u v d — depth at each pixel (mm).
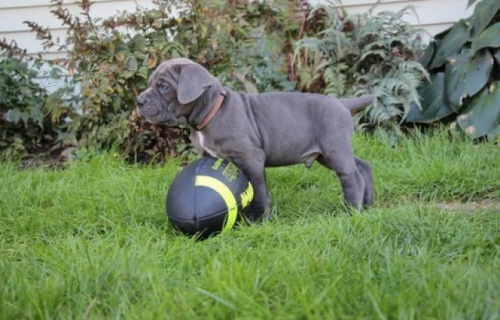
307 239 3059
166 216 3598
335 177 4324
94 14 5887
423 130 5145
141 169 4641
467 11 5570
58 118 5191
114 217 3627
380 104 4977
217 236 3197
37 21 5977
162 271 2752
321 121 3473
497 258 2727
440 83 5086
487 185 4078
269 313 2191
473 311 2170
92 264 2730
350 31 5383
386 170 4352
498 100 4824
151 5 5824
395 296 2283
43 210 3818
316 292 2377
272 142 3465
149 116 3262
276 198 3980
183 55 4727
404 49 5273
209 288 2469
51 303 2443
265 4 5590
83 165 4703
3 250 3180
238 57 5047
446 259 2824
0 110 5254
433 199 3988
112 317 2352
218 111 3324
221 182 3234
